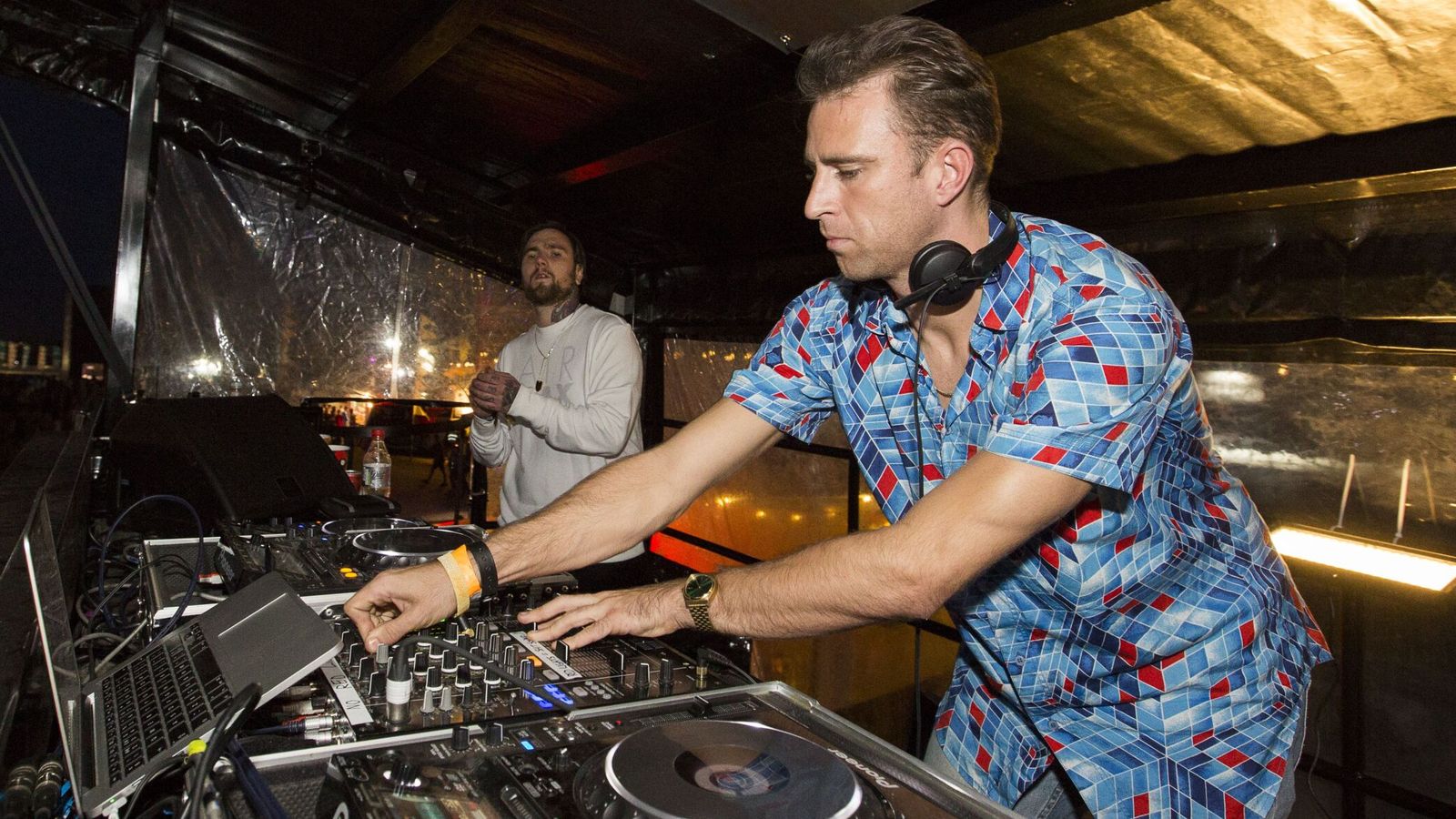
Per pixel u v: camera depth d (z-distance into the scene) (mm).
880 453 1180
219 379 4082
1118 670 1055
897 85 887
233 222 4098
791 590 911
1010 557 1061
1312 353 2113
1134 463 849
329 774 673
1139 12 1631
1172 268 2367
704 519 4422
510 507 2848
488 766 703
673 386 4637
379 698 898
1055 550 1003
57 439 2449
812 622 908
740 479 4211
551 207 4273
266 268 4164
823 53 925
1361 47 1555
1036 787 1193
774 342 1263
